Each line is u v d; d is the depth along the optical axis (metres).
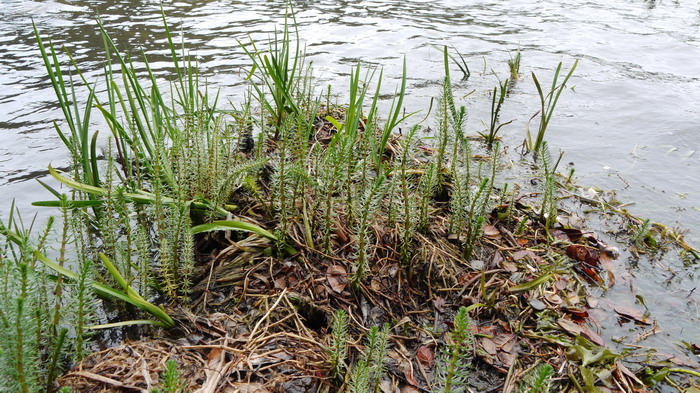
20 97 4.89
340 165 2.76
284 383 2.20
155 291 2.68
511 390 2.32
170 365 1.65
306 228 2.91
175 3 8.62
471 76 6.14
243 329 2.47
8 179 3.63
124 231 3.12
